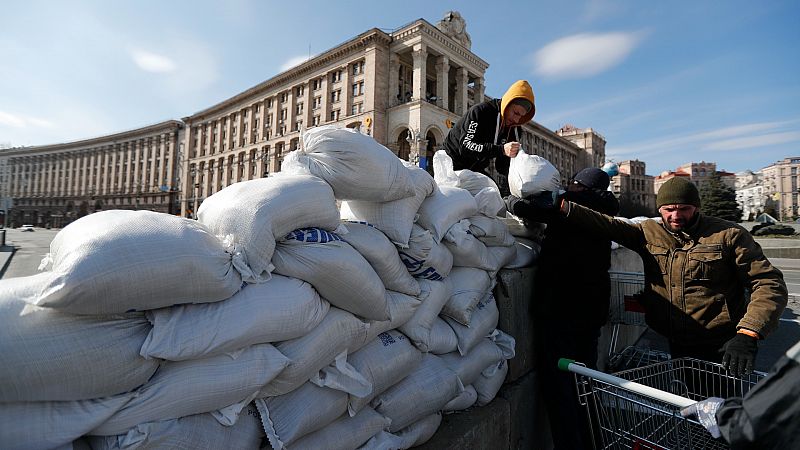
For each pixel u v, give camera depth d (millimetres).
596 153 80625
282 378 1257
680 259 2207
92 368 917
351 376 1446
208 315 1125
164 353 1010
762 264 1926
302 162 1721
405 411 1688
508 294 2486
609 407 1786
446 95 38375
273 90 49688
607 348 3801
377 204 1879
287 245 1381
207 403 1083
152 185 70312
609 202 2678
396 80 38875
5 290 916
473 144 3195
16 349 845
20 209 88062
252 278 1246
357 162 1637
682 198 2113
